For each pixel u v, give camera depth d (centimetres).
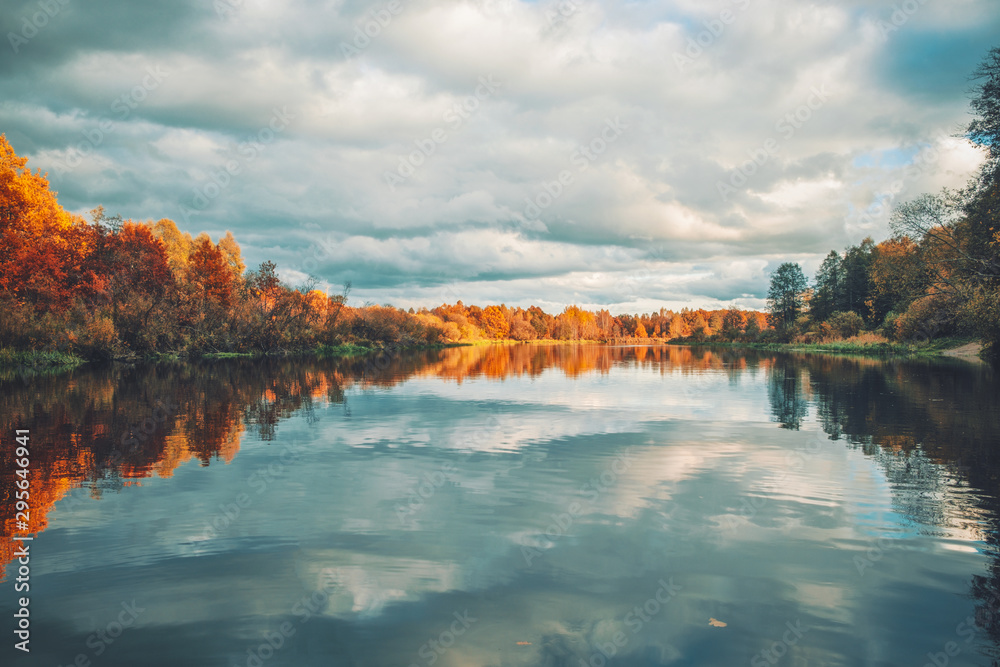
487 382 2595
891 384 2283
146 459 1026
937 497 781
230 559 586
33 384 2311
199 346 4653
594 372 3284
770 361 4506
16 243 3644
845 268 9038
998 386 2125
